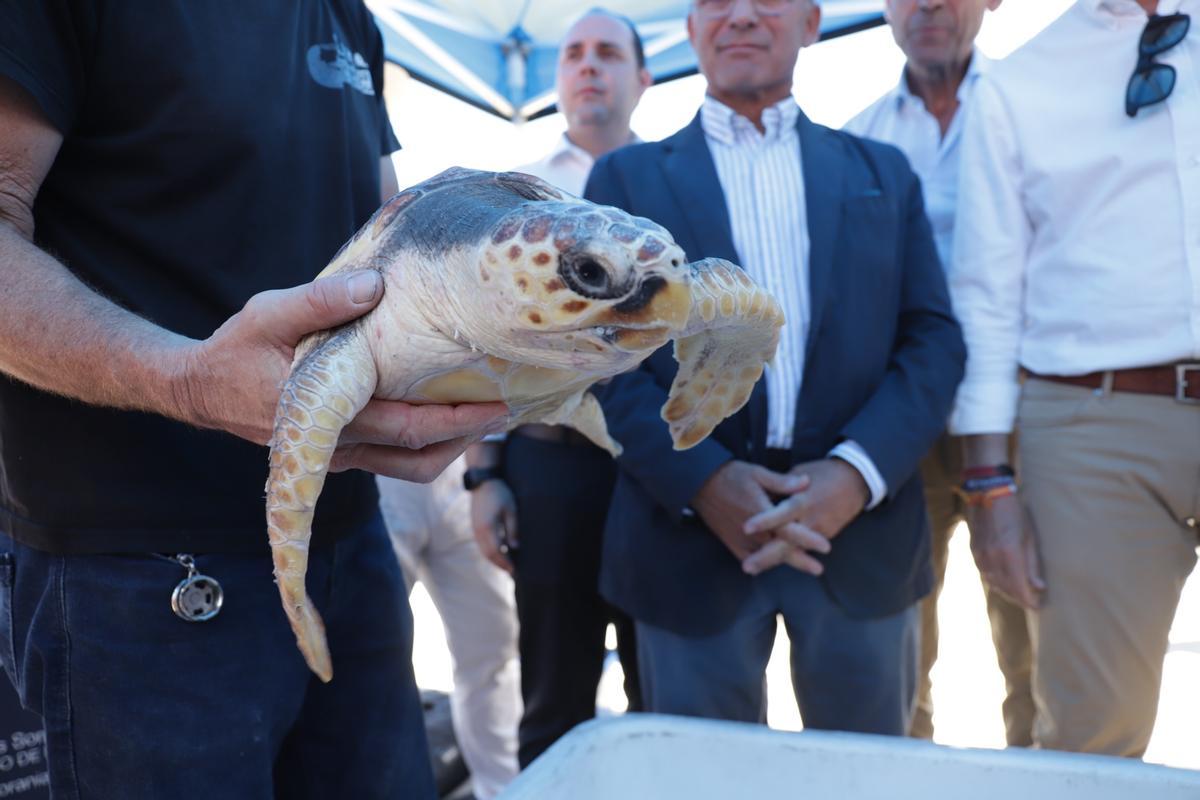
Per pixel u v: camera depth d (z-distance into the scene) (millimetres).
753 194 2039
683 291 864
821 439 1942
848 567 1903
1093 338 1895
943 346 2018
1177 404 1803
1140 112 1841
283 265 1256
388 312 1005
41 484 1105
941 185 2574
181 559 1148
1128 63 1886
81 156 1107
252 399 983
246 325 947
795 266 2000
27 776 1637
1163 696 3248
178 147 1125
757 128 2104
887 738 1258
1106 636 1874
